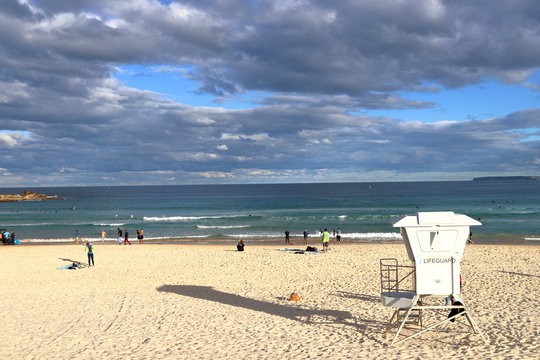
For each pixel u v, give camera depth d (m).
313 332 10.99
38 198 157.12
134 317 13.41
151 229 56.78
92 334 11.62
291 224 60.34
